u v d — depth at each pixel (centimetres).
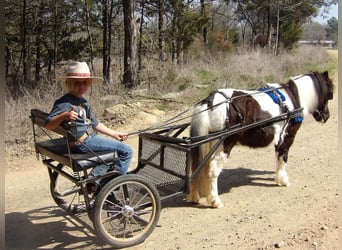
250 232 533
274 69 1753
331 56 2764
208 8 2300
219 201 621
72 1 2222
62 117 461
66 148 519
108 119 1109
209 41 2492
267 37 3070
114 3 2316
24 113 1027
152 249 498
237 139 627
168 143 568
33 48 2342
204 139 570
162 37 2019
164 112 1198
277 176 712
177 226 562
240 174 780
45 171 810
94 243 522
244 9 3212
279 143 688
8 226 573
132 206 504
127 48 1491
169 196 530
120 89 1355
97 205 468
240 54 2127
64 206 555
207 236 529
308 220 559
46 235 545
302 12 3291
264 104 654
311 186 697
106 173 489
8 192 707
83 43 2272
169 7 2120
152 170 601
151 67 1533
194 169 585
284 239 505
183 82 1445
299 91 714
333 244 482
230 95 629
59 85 1252
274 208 612
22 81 1983
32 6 2162
